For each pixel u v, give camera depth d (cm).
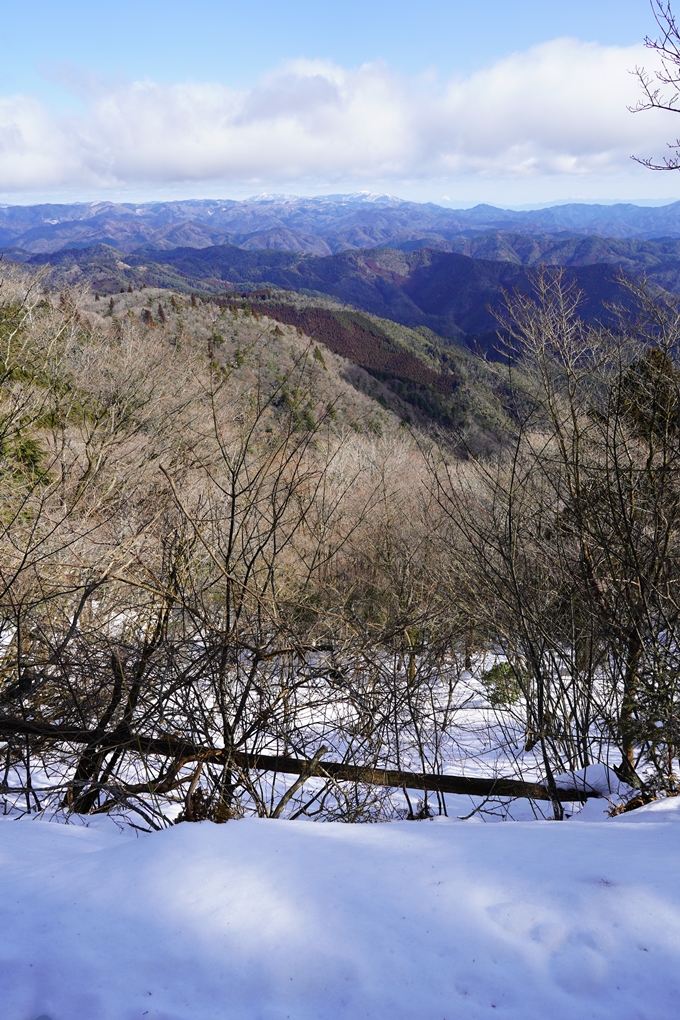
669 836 251
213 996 156
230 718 498
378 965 164
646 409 533
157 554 568
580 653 628
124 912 189
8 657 473
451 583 632
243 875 205
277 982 160
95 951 172
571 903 187
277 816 432
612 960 164
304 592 571
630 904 186
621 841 244
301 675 495
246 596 473
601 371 546
